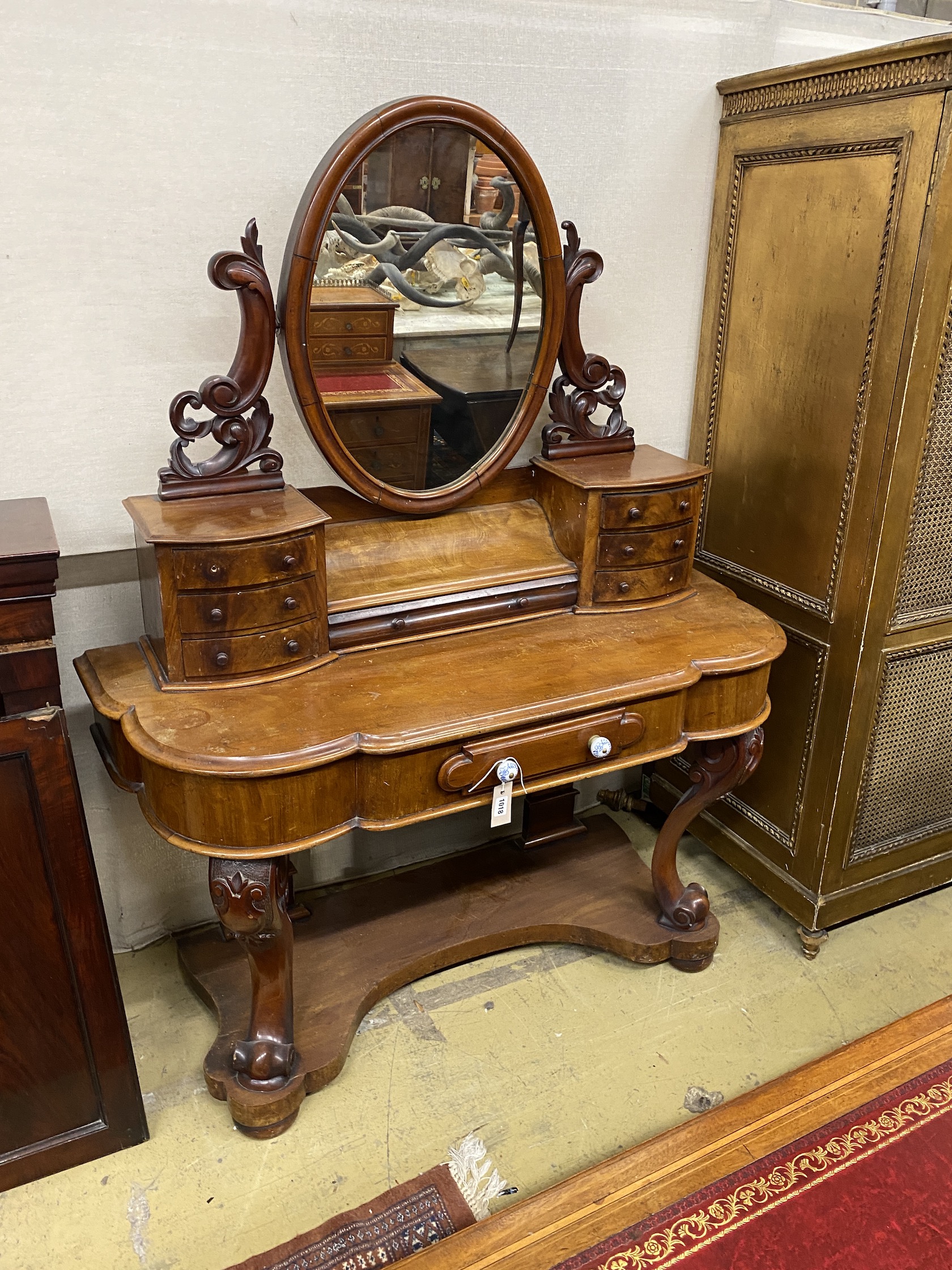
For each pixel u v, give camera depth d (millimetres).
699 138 1976
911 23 2176
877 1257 1418
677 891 2025
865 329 1725
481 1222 1448
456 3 1636
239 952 1944
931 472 1756
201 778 1350
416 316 1632
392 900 2088
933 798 2123
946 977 2062
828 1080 1705
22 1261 1457
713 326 2104
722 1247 1425
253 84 1533
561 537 1865
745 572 2133
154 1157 1634
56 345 1541
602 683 1581
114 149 1475
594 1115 1720
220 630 1476
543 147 1820
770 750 2123
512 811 2387
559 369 1956
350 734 1404
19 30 1365
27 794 1364
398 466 1722
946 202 1547
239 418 1562
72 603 1739
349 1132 1683
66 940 1462
